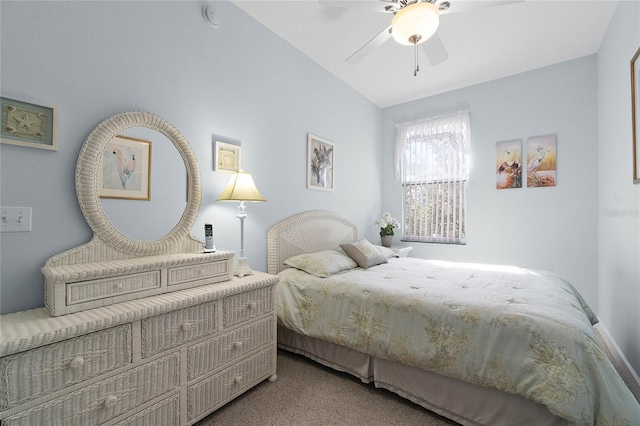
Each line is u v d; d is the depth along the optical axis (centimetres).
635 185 203
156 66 189
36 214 143
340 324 204
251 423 163
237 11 241
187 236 201
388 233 409
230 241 234
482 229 375
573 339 134
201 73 215
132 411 131
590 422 121
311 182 322
